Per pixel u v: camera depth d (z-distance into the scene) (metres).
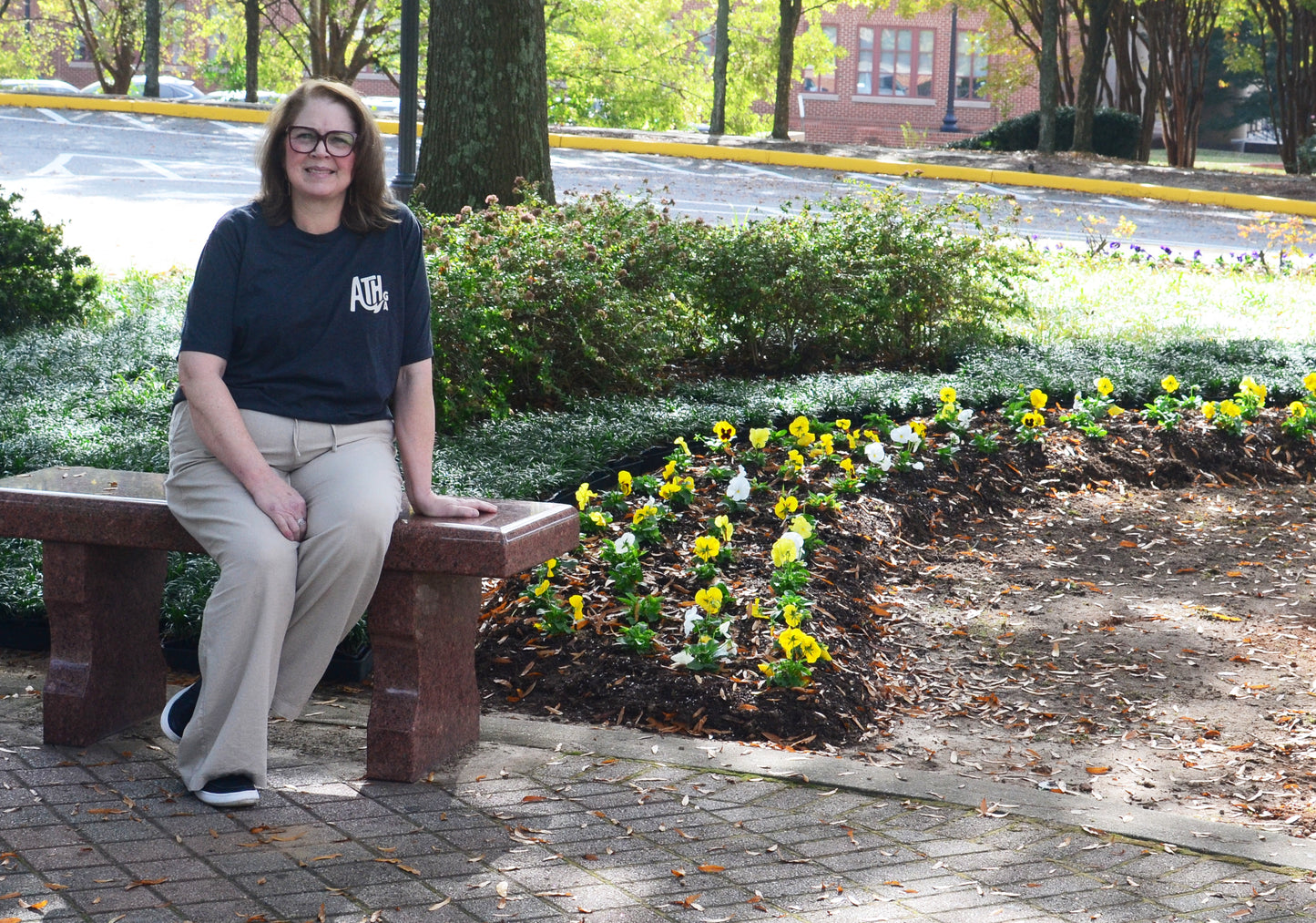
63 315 9.37
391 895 2.91
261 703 3.34
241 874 2.98
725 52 28.42
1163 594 5.72
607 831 3.28
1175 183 23.48
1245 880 3.12
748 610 4.81
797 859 3.16
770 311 9.20
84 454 6.12
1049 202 21.64
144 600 3.95
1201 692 4.65
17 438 6.32
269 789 3.46
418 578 3.49
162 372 7.89
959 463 7.11
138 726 3.91
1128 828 3.39
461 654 3.76
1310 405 8.26
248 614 3.30
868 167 23.98
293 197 3.54
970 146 28.39
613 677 4.37
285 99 3.48
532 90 10.33
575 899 2.92
